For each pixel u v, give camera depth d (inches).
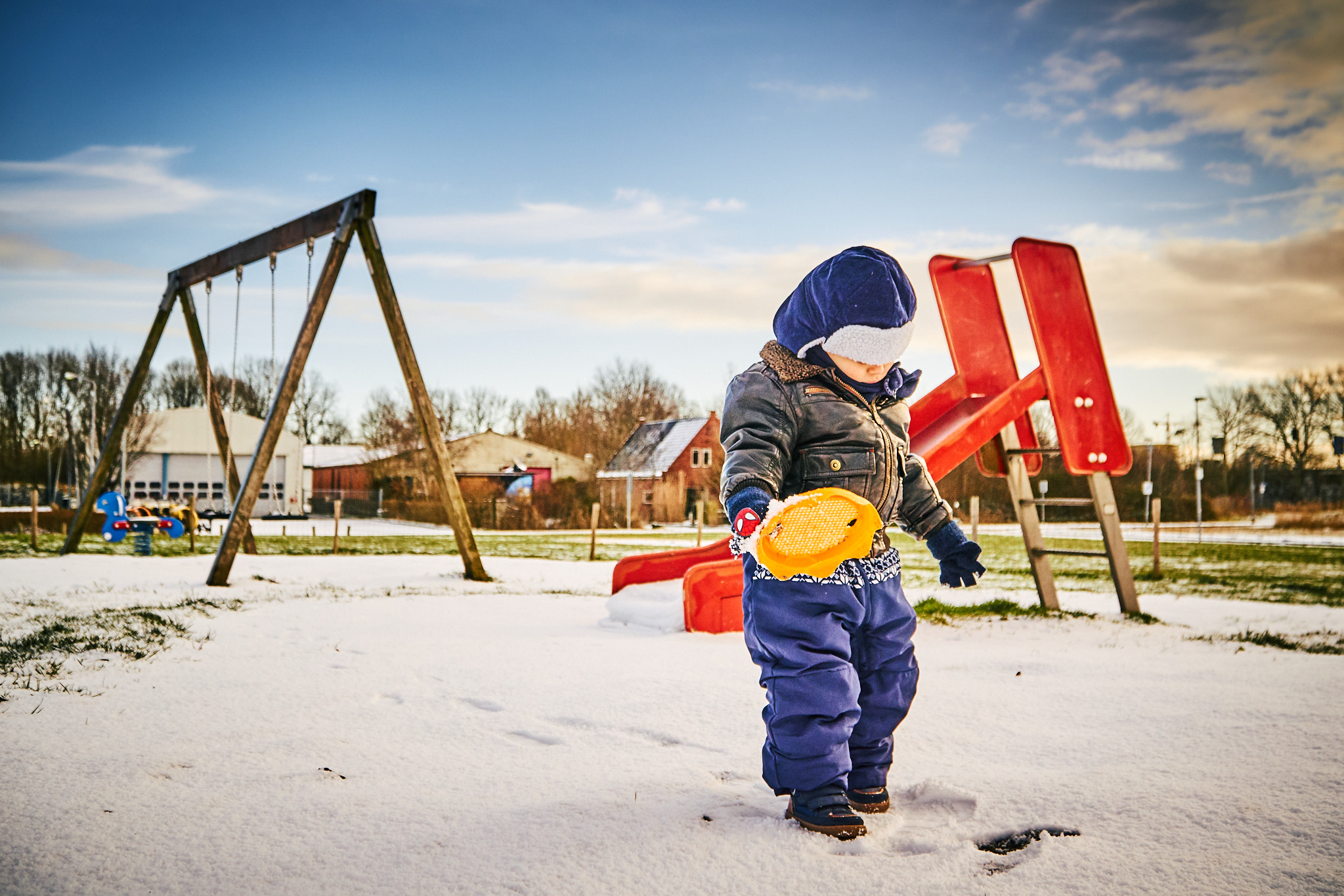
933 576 556.1
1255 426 2423.7
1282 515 1959.9
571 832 88.4
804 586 90.0
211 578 374.0
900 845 87.7
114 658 193.2
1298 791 101.0
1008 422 308.5
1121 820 91.8
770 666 92.0
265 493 2073.1
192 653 201.5
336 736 127.6
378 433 2346.2
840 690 89.5
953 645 229.1
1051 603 334.3
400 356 421.1
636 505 2112.5
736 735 128.3
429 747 122.1
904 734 129.6
